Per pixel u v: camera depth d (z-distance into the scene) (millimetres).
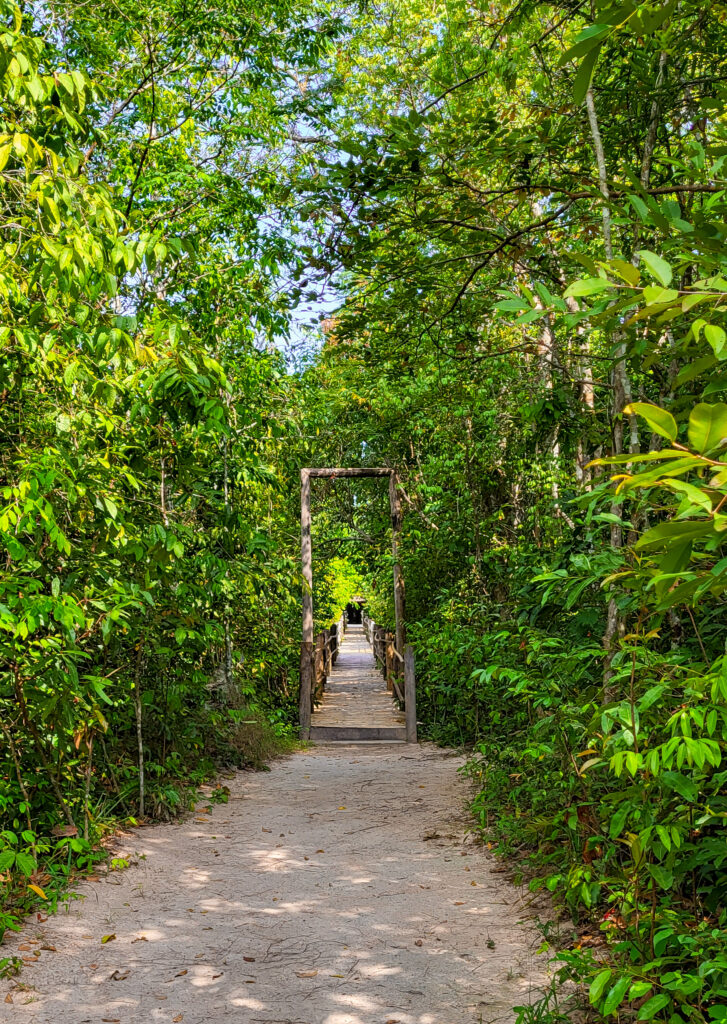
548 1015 2842
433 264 4949
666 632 3975
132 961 3734
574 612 4801
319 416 12352
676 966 2756
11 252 3404
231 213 7887
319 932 4074
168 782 6809
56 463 3916
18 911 4184
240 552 6703
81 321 3652
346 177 4465
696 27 4094
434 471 10570
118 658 6133
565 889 4023
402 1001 3316
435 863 5180
